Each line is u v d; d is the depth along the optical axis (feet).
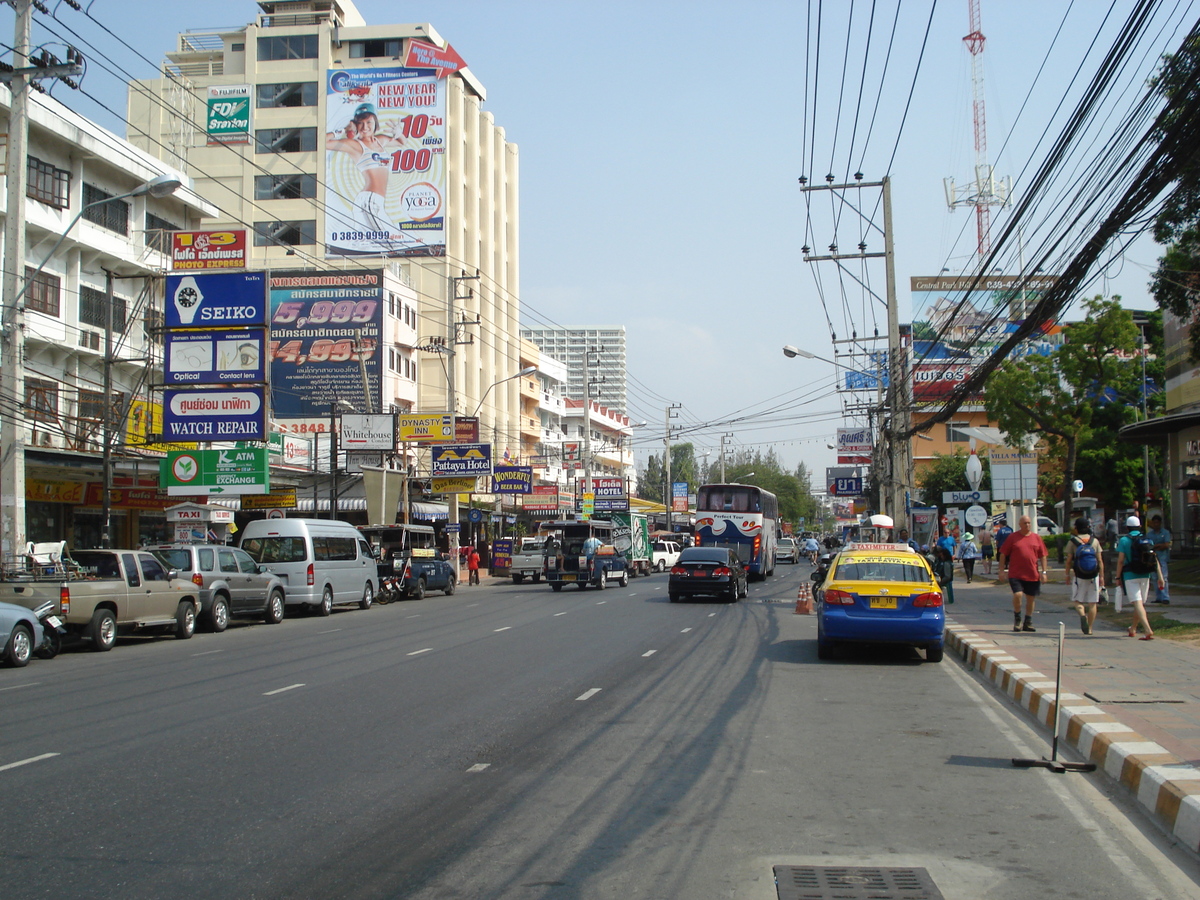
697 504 140.05
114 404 89.97
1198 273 70.54
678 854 19.10
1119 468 155.84
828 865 18.44
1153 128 38.01
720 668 46.29
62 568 60.34
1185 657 43.32
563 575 121.19
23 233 64.18
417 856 18.95
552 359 268.21
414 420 136.67
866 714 34.27
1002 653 45.29
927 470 225.35
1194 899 16.81
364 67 187.32
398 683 41.83
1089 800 23.07
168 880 17.61
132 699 38.40
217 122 179.93
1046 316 49.24
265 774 25.52
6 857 18.89
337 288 150.51
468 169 211.00
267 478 88.94
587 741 29.58
